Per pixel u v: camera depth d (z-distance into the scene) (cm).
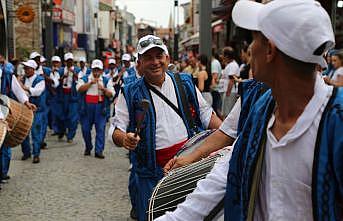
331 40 163
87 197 695
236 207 186
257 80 177
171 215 208
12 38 2162
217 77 1075
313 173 164
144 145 400
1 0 2003
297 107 169
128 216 611
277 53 168
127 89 409
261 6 175
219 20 2419
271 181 173
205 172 247
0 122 572
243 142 185
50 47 2119
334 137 161
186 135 402
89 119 990
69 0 3653
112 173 841
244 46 896
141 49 395
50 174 833
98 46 4425
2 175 776
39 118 935
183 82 408
